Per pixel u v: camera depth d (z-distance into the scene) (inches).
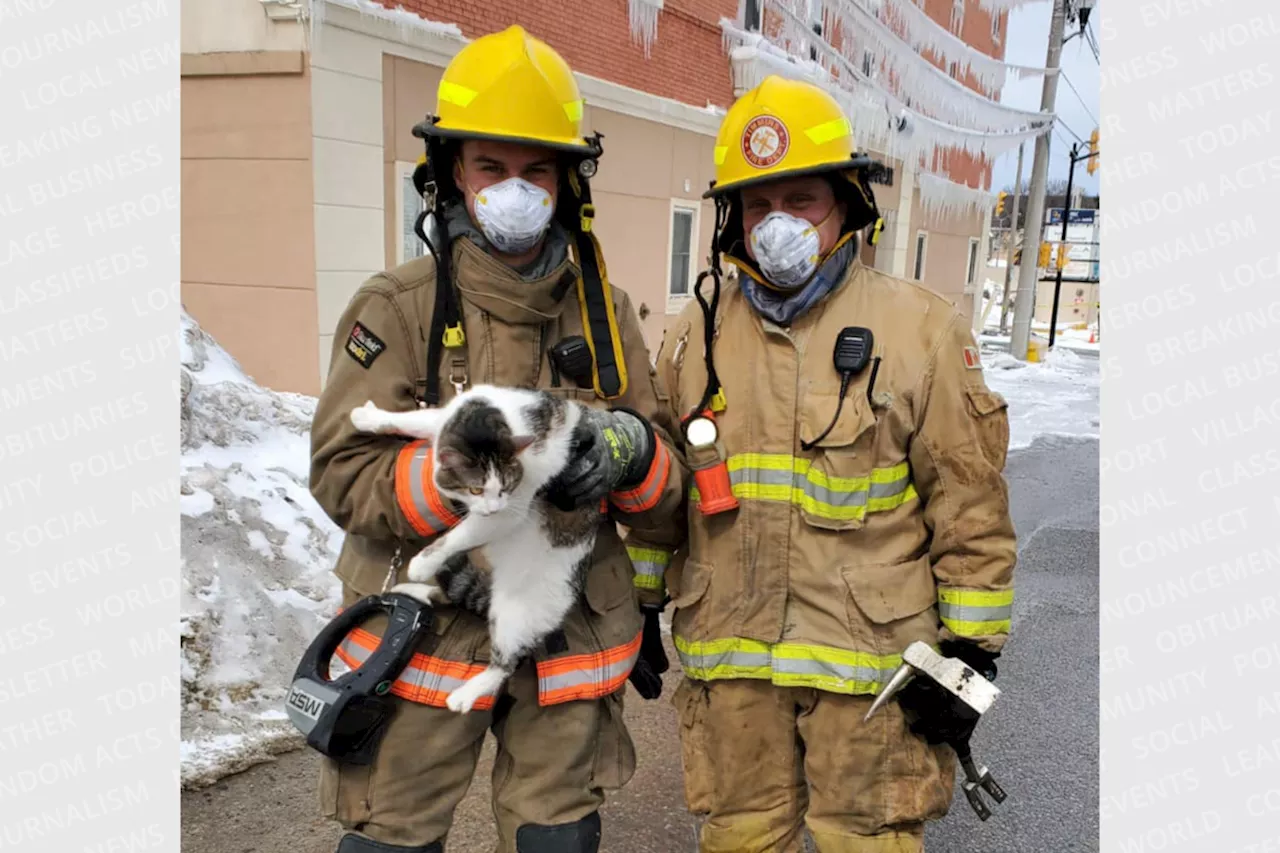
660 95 370.0
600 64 332.8
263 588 138.0
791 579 77.1
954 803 117.6
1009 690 152.0
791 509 76.5
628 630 74.5
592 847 72.0
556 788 71.3
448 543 62.9
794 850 85.0
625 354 76.3
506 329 68.4
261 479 160.6
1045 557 227.0
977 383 74.2
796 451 76.2
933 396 73.2
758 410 77.4
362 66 243.1
